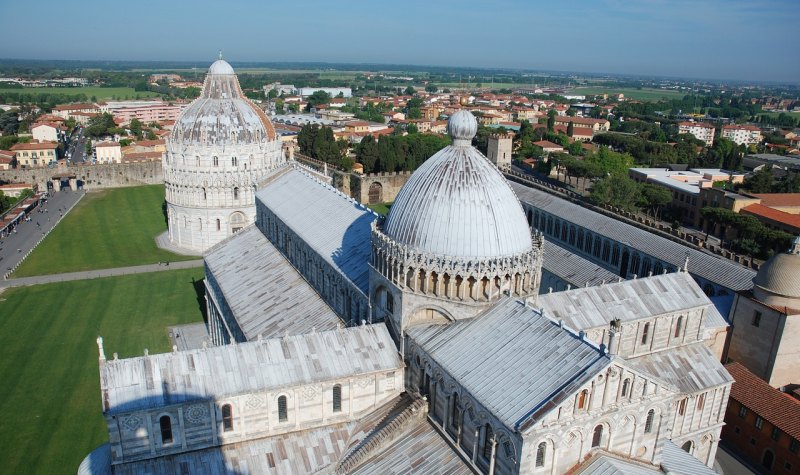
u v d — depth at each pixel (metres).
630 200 189.50
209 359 57.78
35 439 78.44
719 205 195.50
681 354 80.44
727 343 93.56
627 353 77.00
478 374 51.94
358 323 74.00
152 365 55.72
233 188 170.88
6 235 178.00
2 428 80.56
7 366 97.50
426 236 58.53
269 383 57.22
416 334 60.22
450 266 57.09
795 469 74.94
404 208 61.22
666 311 77.94
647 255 126.00
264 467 56.25
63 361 99.69
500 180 60.75
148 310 123.50
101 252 163.62
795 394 85.31
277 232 110.31
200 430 55.62
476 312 58.41
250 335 84.75
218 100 172.88
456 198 57.97
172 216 174.12
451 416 55.34
